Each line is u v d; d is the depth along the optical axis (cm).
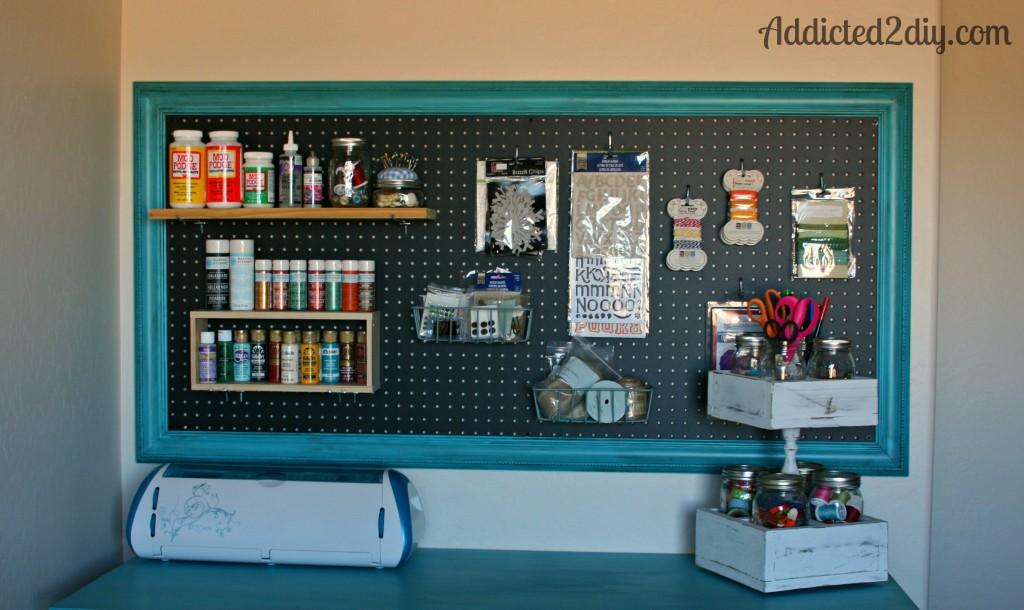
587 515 220
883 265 213
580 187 217
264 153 211
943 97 211
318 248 221
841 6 213
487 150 218
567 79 216
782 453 216
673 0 214
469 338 212
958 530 212
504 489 221
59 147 195
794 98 213
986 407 209
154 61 221
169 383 225
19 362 182
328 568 204
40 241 189
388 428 222
